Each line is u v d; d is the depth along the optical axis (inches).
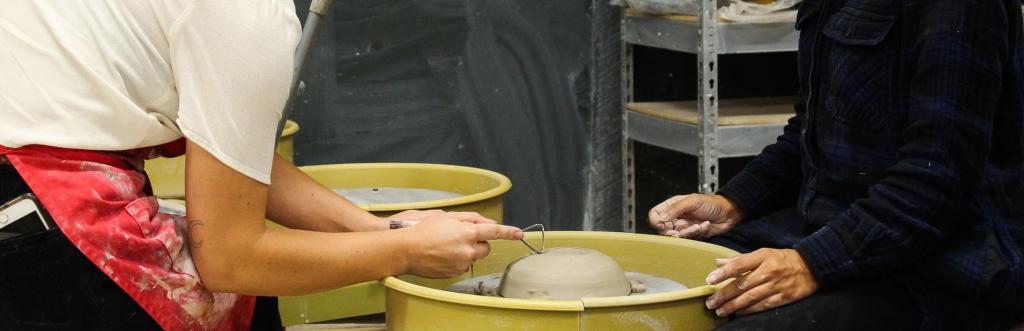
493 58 109.0
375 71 105.8
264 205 50.2
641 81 113.7
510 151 111.3
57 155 47.8
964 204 54.9
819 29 64.7
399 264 53.6
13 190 47.8
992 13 54.7
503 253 68.9
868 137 60.6
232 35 46.6
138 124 48.1
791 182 72.2
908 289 57.8
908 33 57.4
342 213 60.2
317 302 71.4
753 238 69.1
